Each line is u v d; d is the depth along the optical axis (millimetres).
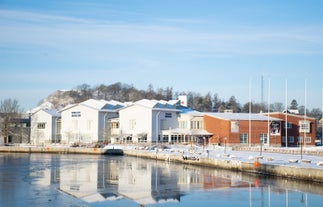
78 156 120688
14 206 47531
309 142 148875
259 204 49719
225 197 53625
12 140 167750
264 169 71625
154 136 145875
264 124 140625
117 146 136125
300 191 57062
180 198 53031
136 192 56906
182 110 154750
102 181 66500
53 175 73375
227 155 94000
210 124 142875
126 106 152000
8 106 179750
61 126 165375
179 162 97000
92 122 156625
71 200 51031
